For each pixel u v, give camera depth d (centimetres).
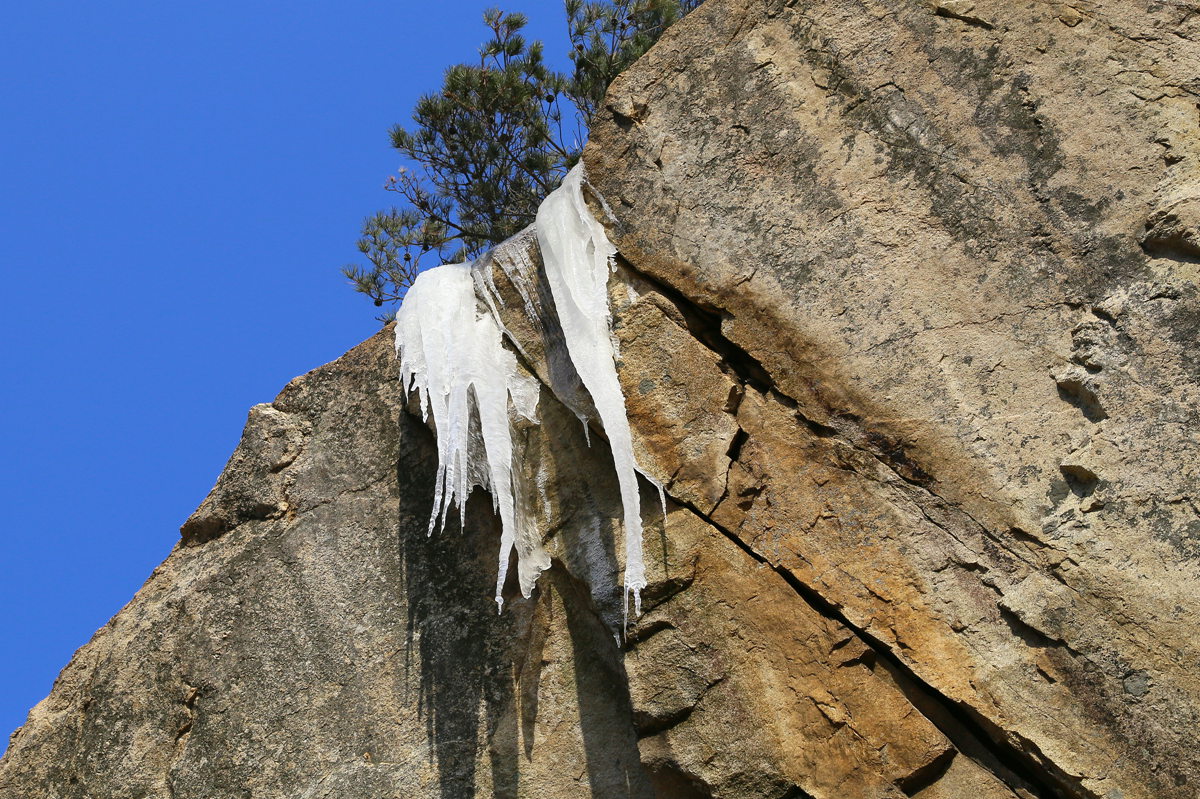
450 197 1077
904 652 530
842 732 530
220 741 627
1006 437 539
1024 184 566
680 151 621
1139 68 564
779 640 549
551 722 598
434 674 620
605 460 608
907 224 578
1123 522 512
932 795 517
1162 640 497
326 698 627
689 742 549
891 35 603
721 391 585
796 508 562
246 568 662
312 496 670
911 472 550
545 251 632
